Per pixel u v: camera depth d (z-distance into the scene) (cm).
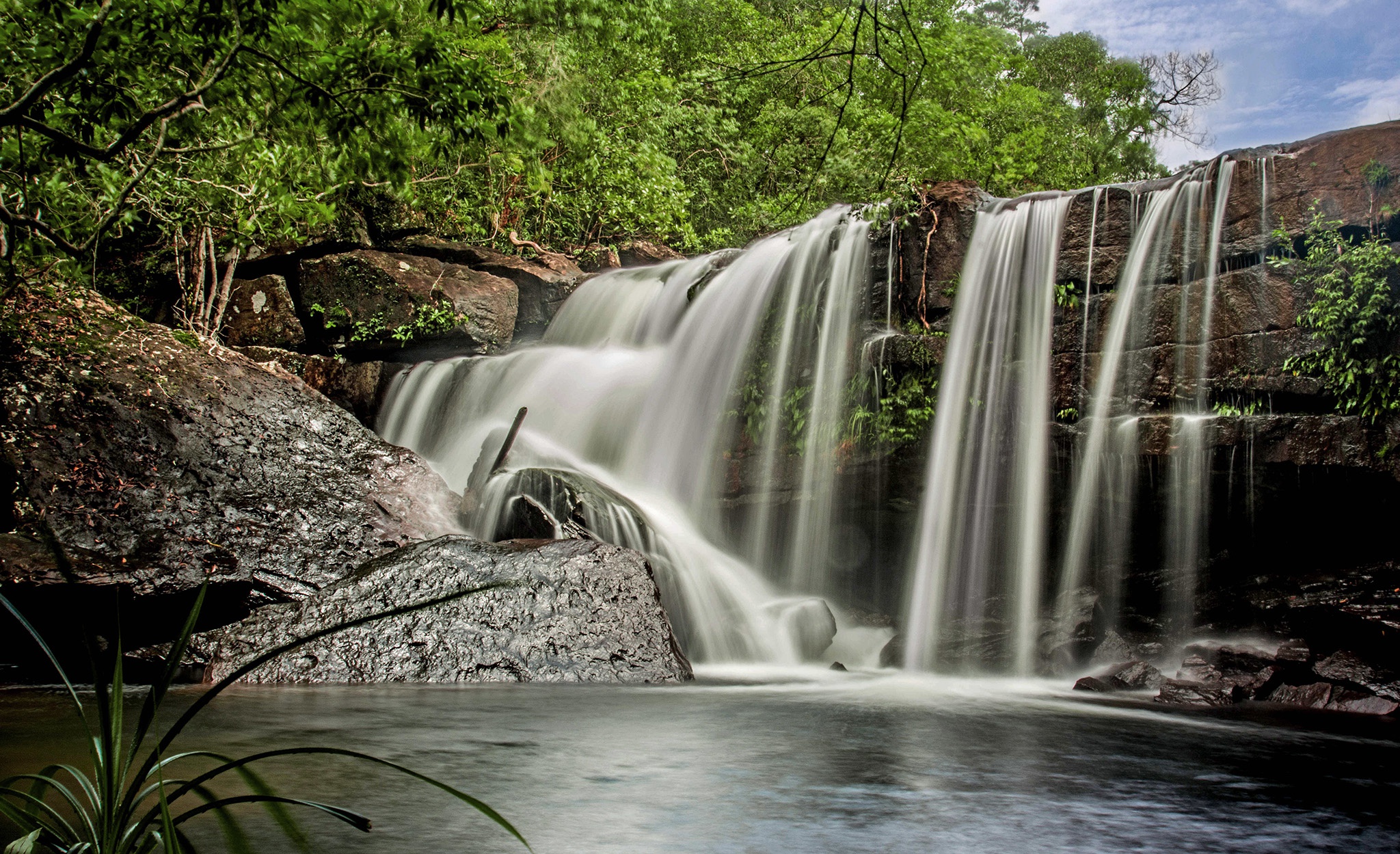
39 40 728
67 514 927
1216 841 328
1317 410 1007
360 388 1662
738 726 557
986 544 1125
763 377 1344
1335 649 884
